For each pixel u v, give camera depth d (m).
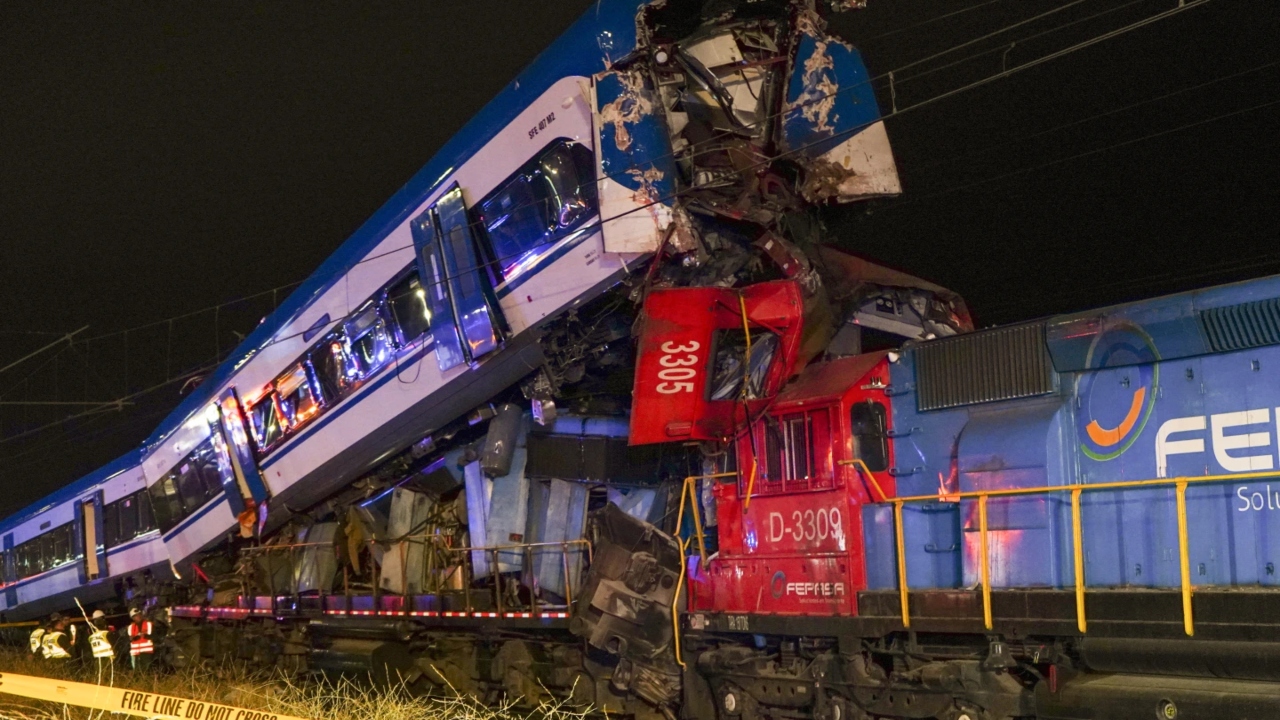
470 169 14.07
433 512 16.42
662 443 12.77
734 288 11.20
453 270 14.05
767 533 11.49
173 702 10.86
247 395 19.19
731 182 11.87
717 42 12.37
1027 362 9.72
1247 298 8.33
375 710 13.35
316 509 18.34
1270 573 8.09
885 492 10.70
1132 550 8.89
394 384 15.30
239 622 20.53
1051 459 9.33
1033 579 9.24
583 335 13.12
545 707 13.43
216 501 20.28
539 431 14.34
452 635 15.99
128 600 25.36
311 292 17.44
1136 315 8.98
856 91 12.42
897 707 9.99
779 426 11.45
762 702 11.43
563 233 12.73
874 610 10.22
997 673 9.35
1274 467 8.16
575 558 13.93
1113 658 8.56
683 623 12.32
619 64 11.99
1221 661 7.94
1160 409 8.88
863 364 10.94
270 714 10.52
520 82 13.40
